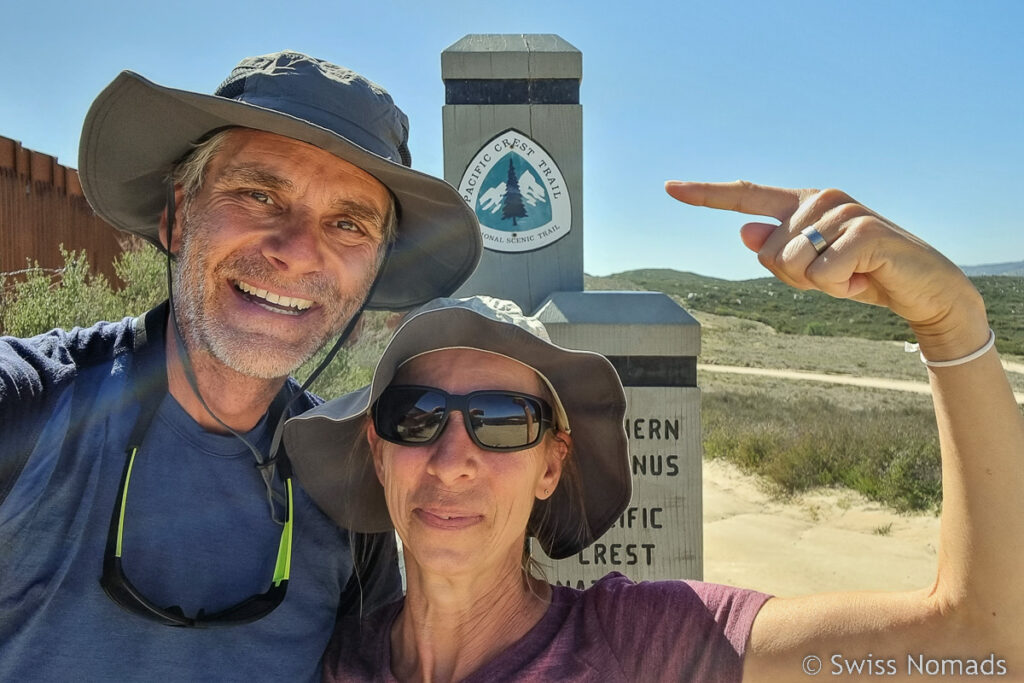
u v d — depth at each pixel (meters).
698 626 0.53
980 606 0.46
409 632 0.56
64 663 0.52
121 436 0.55
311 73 0.60
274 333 0.59
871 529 2.45
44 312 2.44
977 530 0.46
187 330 0.59
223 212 0.60
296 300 0.61
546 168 1.29
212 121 0.60
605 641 0.53
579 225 1.30
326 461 0.61
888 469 2.98
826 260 0.44
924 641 0.47
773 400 6.18
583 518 0.66
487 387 0.56
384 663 0.55
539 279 1.30
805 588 1.91
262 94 0.59
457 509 0.53
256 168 0.59
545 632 0.55
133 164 0.65
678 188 0.48
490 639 0.55
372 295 0.73
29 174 3.59
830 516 2.63
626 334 1.12
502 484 0.54
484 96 1.29
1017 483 0.45
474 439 0.54
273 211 0.60
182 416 0.58
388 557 0.67
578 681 0.51
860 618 0.49
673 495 1.14
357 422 0.61
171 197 0.64
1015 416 0.45
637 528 1.14
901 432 3.57
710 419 4.68
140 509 0.55
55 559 0.52
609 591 0.57
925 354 0.47
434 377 0.57
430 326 0.55
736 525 2.51
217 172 0.60
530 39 1.31
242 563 0.58
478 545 0.54
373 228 0.64
